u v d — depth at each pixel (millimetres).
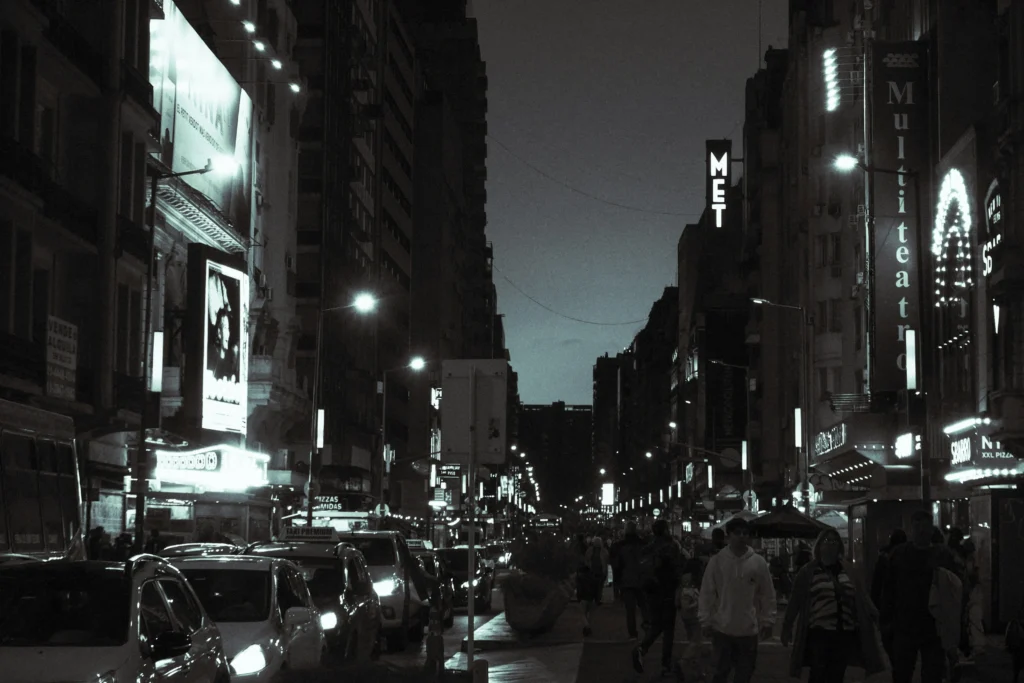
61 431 15789
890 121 50156
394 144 104688
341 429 78375
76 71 36344
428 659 11984
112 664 10062
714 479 114125
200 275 45875
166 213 45500
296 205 68062
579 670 21828
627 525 26594
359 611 20141
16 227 33531
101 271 38219
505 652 26844
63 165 38062
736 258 126312
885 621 14391
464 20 152625
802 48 79375
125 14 40438
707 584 14539
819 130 73938
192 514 47156
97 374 37781
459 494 92250
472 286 155625
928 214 49875
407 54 111438
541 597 31125
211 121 50562
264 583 15609
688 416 140500
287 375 62500
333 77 75750
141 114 40469
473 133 150750
